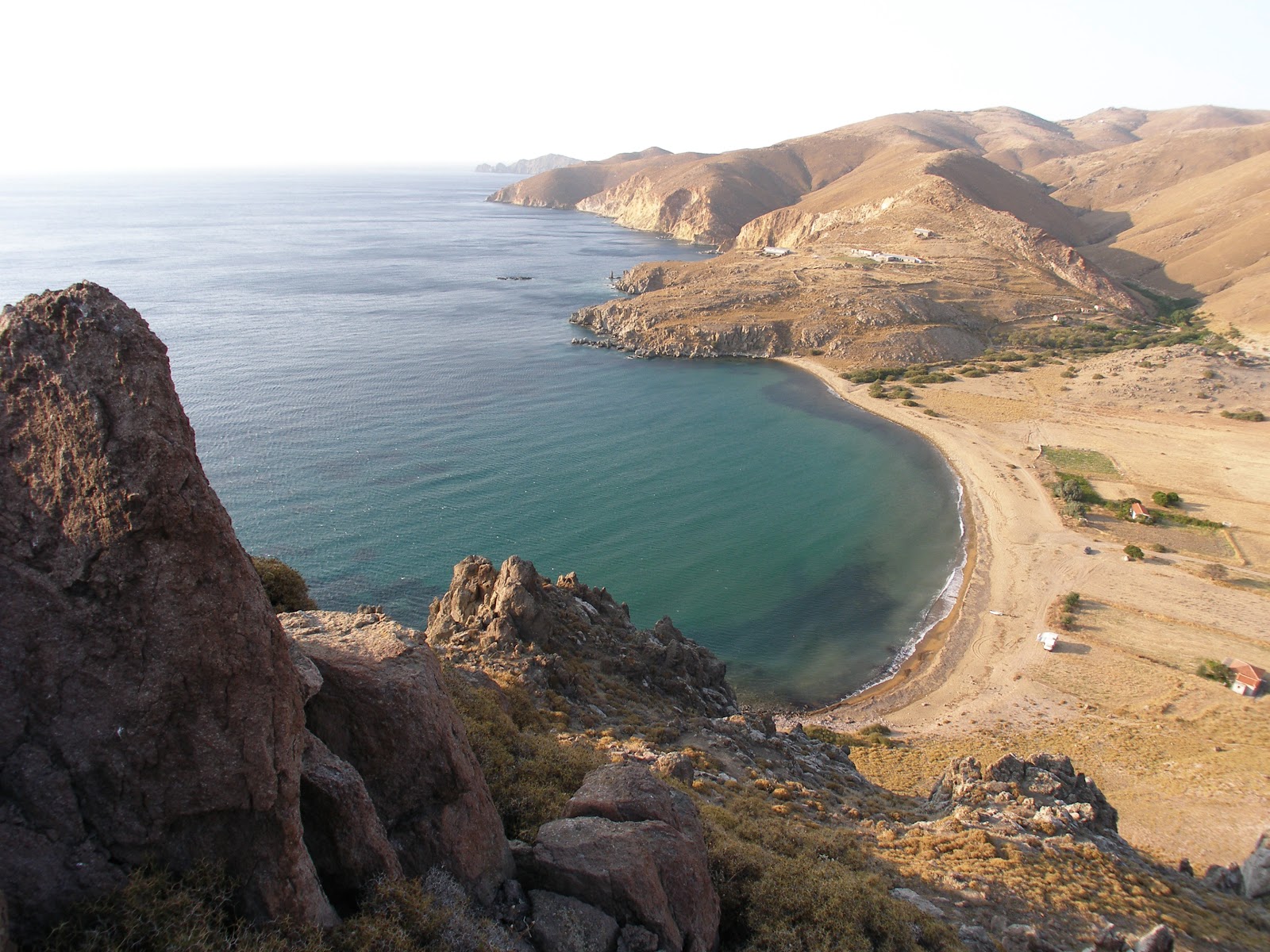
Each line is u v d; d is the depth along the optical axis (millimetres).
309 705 11859
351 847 10547
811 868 16734
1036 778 28453
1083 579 72875
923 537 83500
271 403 113375
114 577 8797
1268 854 25750
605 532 80875
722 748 28438
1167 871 24766
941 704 54938
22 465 8953
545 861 12562
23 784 8516
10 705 8609
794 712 55250
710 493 92625
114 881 8633
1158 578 72500
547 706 27359
